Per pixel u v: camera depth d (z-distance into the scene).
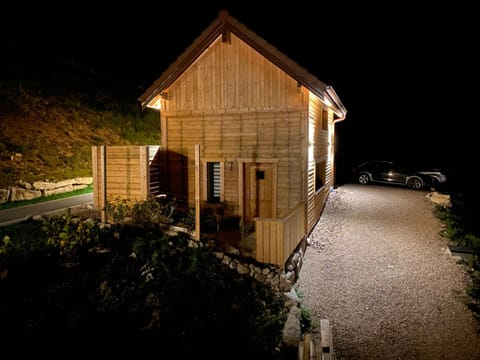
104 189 12.69
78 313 7.39
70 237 9.50
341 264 11.99
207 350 7.21
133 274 8.66
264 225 9.90
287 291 9.58
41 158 18.48
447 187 23.48
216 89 13.45
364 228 15.09
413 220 16.14
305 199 12.76
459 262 11.89
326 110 18.28
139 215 11.09
